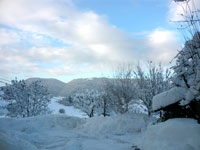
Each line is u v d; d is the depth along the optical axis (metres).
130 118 13.52
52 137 9.32
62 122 14.45
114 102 15.23
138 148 6.73
